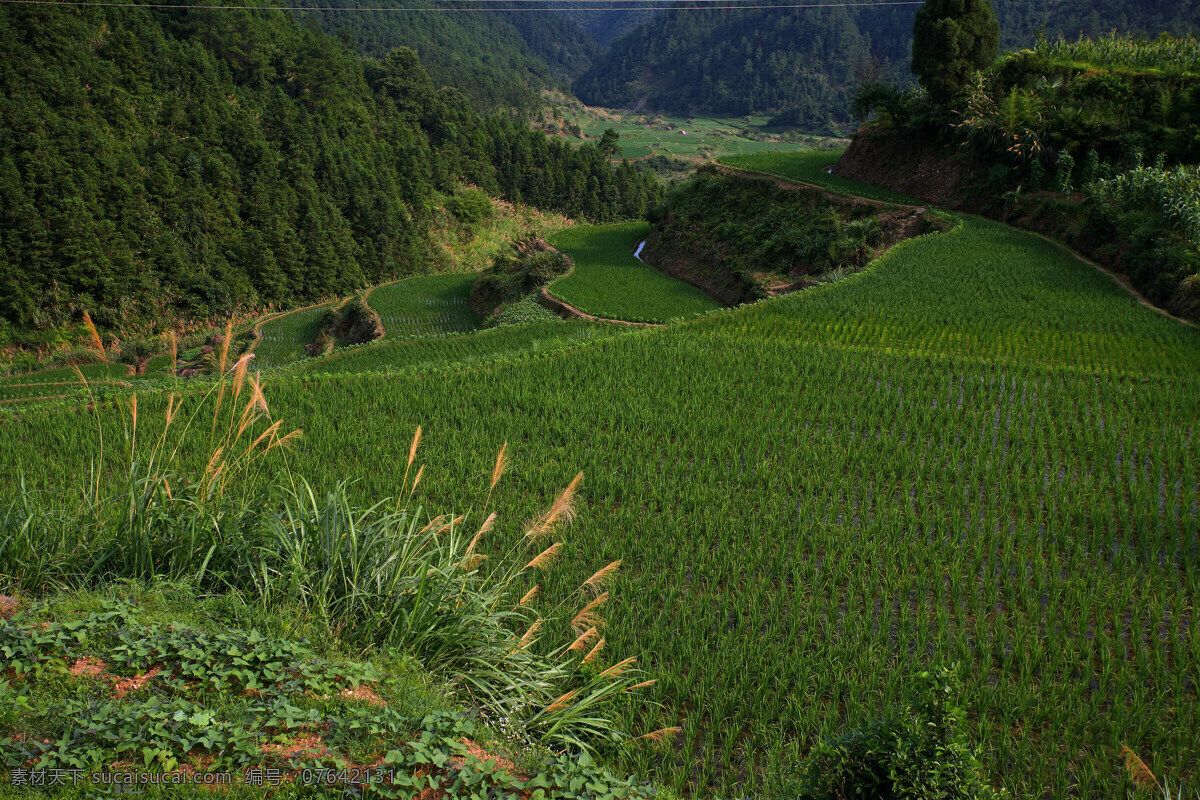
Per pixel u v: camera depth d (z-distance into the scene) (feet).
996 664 27.94
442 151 304.30
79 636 18.39
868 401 53.83
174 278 176.96
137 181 177.78
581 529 36.58
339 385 57.62
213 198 193.98
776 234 124.67
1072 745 23.49
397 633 22.62
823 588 32.53
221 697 17.54
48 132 169.78
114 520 24.98
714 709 24.62
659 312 112.68
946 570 33.76
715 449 46.39
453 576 24.62
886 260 95.71
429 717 18.06
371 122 293.43
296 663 19.22
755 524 37.24
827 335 71.20
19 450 42.63
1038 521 37.63
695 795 21.72
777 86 581.94
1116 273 88.02
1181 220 82.48
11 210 154.30
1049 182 111.34
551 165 336.08
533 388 57.36
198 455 41.34
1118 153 107.24
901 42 580.71
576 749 22.08
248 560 24.09
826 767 17.83
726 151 484.74
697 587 32.37
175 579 23.44
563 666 25.16
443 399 54.65
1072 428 49.06
